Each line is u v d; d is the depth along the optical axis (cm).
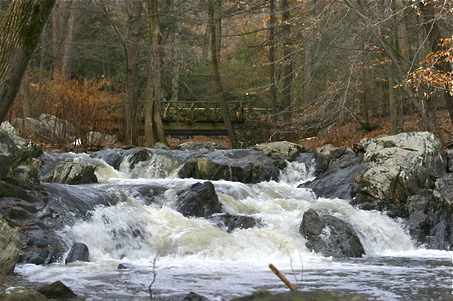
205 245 957
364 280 711
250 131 2762
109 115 2305
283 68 2758
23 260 812
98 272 759
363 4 1744
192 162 1573
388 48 1670
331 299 228
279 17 2545
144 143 2406
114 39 3359
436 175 1324
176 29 3002
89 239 934
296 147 1731
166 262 880
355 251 1003
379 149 1443
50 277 714
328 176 1495
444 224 1188
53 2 635
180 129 2762
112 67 3728
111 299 580
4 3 2541
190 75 3381
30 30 619
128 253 955
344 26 1739
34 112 2320
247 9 2419
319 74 2841
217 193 1234
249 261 909
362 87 2355
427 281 701
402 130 2303
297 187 1501
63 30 3017
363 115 2533
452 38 1372
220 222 1057
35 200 947
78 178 1273
